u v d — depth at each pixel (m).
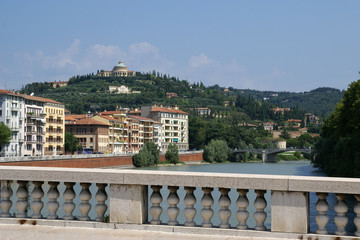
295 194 11.45
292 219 11.46
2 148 136.25
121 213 12.39
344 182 11.03
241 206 11.91
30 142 151.50
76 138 184.25
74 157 132.50
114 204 12.42
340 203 11.34
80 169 12.70
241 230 11.76
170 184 12.01
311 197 46.94
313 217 35.19
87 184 12.71
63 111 176.12
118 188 12.40
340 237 11.20
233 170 156.50
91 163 140.38
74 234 12.09
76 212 34.09
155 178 12.07
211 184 11.81
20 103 146.38
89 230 12.39
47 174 12.67
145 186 12.62
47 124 164.75
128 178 12.19
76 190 57.16
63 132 175.62
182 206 42.25
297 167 173.88
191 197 12.16
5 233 12.24
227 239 11.56
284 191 11.50
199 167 179.00
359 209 11.24
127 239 11.63
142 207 12.40
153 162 176.12
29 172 12.77
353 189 10.98
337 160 73.50
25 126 149.38
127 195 12.36
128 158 165.75
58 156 123.00
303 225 11.41
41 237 11.92
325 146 94.19
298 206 11.43
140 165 169.50
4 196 13.14
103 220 12.68
